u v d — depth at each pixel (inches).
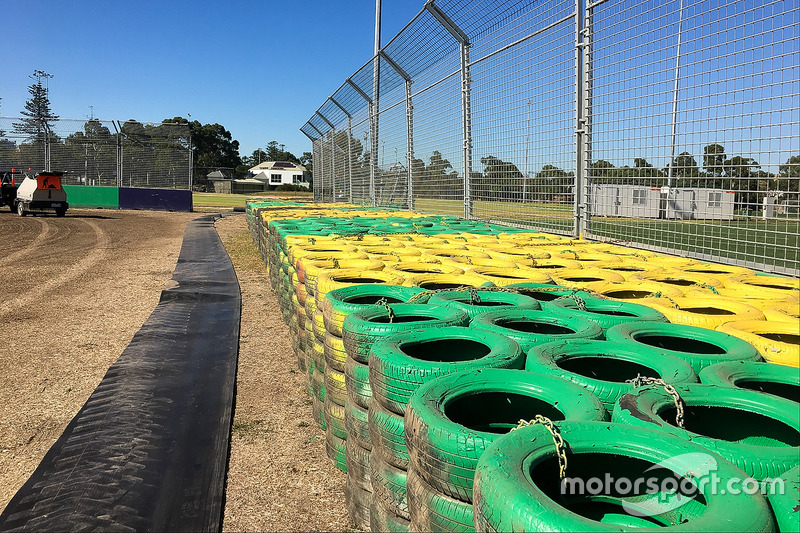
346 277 166.1
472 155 404.5
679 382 83.1
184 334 254.2
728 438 80.8
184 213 1284.4
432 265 188.7
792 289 147.3
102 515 112.3
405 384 90.7
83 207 1365.7
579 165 271.9
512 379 84.4
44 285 390.0
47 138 1381.6
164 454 138.9
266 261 453.4
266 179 4409.5
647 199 227.3
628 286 153.6
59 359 223.3
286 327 281.1
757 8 175.5
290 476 138.1
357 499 116.2
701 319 115.6
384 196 641.0
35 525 108.7
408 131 541.6
